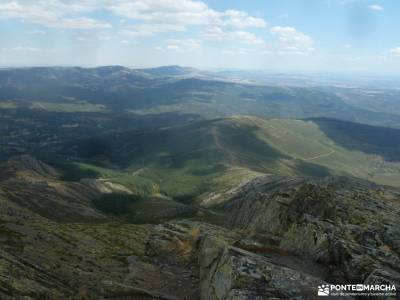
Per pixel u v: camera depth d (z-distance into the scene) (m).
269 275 33.03
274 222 68.62
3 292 46.47
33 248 75.62
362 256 42.19
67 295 51.28
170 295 44.22
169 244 64.94
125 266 64.19
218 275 36.03
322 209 65.44
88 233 111.50
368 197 72.31
